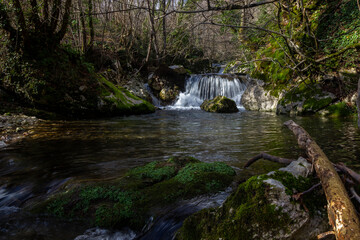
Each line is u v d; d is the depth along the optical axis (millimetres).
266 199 1984
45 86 8695
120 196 2922
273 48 12297
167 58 18047
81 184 3207
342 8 10344
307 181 2203
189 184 3143
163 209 2715
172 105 14617
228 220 2033
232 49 16656
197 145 5441
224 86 14773
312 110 9703
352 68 9891
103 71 13711
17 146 5258
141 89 14375
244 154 4691
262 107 12102
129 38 16109
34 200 3055
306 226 1896
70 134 6430
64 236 2504
